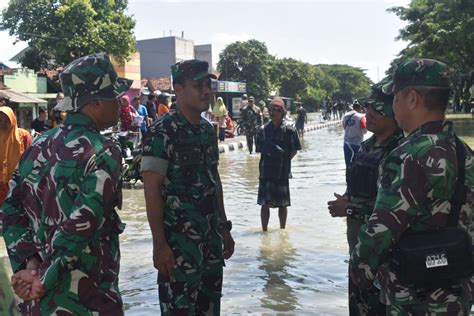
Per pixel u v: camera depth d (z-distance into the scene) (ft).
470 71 127.34
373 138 12.12
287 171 24.50
